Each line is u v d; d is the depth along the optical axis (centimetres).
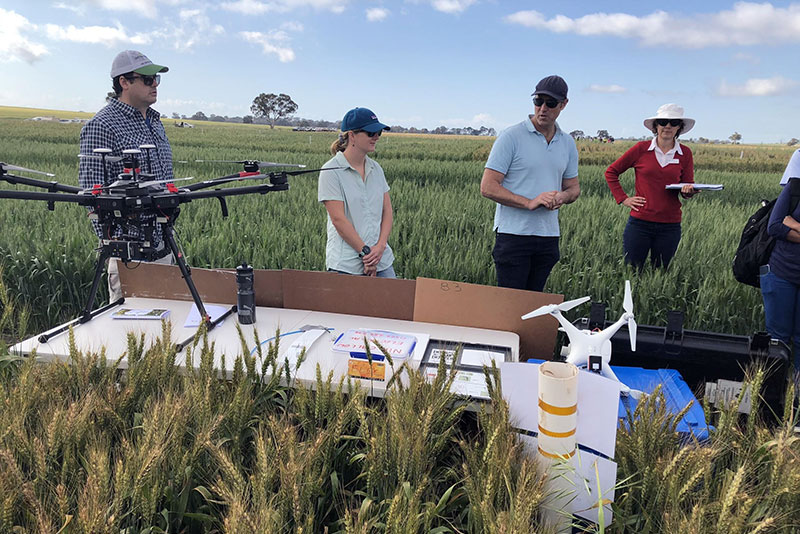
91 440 178
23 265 596
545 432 152
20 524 155
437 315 315
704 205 1226
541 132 409
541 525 148
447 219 944
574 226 859
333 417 192
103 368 216
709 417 192
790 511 150
